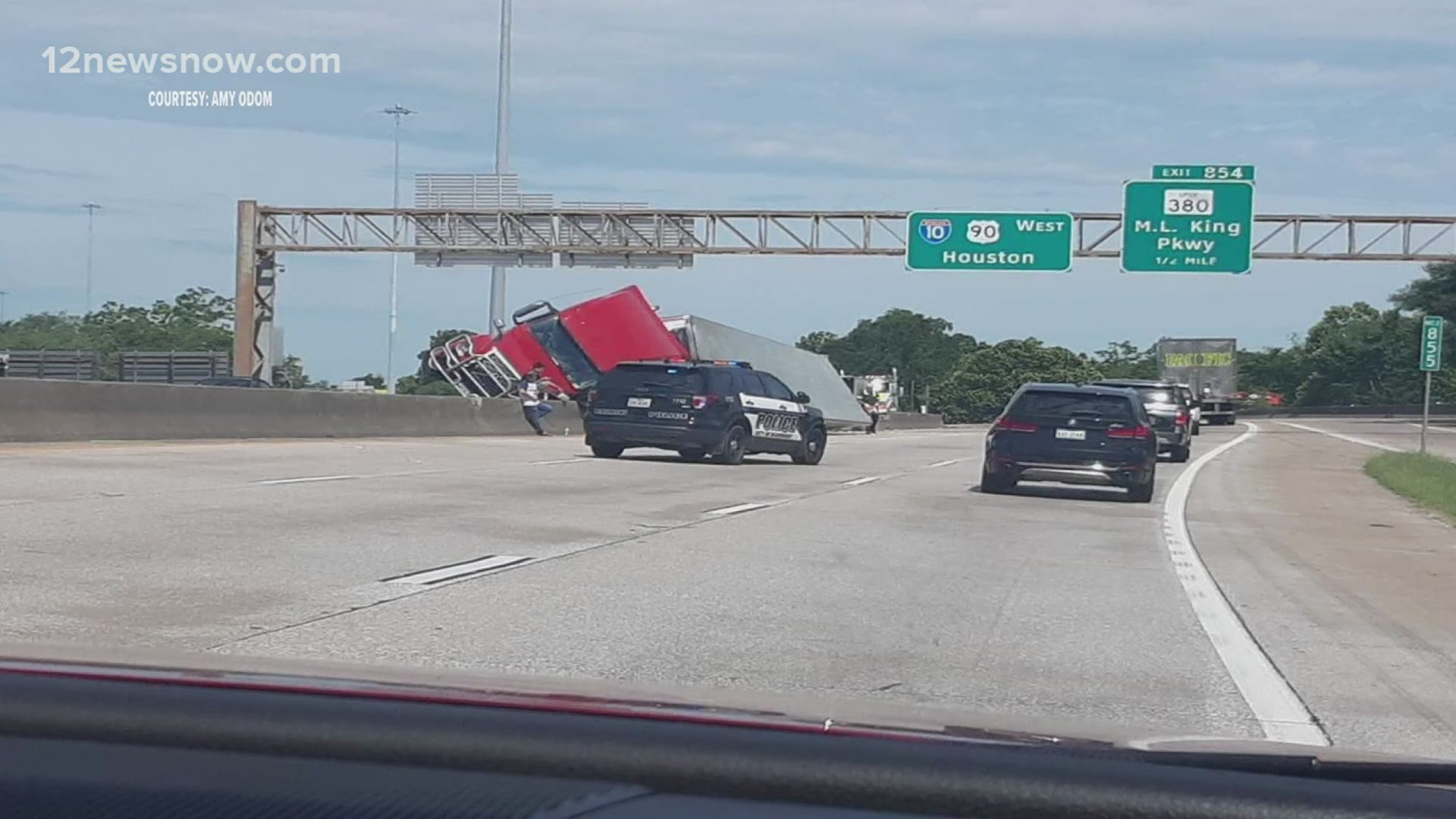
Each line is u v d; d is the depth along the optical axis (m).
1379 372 120.12
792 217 44.38
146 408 23.75
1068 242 44.06
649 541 13.34
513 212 44.44
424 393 47.62
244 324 44.56
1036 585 11.59
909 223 44.44
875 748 2.71
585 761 2.68
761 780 2.62
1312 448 43.34
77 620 8.23
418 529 13.36
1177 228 43.44
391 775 2.66
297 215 45.28
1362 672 8.41
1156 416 33.38
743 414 25.44
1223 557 14.14
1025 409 20.59
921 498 19.66
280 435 26.94
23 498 14.20
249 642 7.90
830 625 9.30
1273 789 2.58
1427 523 18.91
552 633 8.59
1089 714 7.01
